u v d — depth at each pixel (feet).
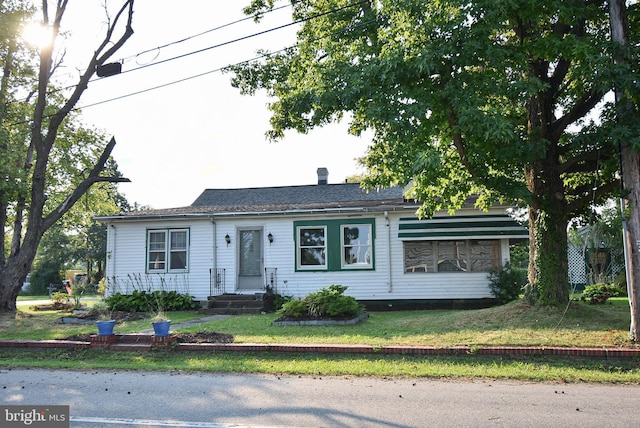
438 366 29.96
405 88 34.45
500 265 61.00
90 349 36.50
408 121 34.17
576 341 33.01
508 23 37.99
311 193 94.43
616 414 20.47
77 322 50.47
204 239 67.87
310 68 48.73
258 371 29.63
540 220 41.60
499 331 36.60
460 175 46.55
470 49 32.89
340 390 24.84
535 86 33.65
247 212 65.72
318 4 62.44
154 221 69.21
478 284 61.26
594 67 31.81
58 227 159.94
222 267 67.00
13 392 24.80
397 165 42.57
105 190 84.99
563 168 41.63
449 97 33.86
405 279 62.69
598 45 32.83
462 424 19.17
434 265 62.59
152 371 30.19
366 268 63.67
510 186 37.65
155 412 20.99
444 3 33.24
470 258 61.93
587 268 95.66
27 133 64.44
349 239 64.69
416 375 28.09
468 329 38.22
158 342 35.83
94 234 168.96
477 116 31.76
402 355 33.04
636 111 33.14
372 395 23.77
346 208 63.21
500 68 33.63
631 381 26.48
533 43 35.17
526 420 19.65
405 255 63.26
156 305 62.34
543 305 40.75
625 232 34.50
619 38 32.73
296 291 64.95
